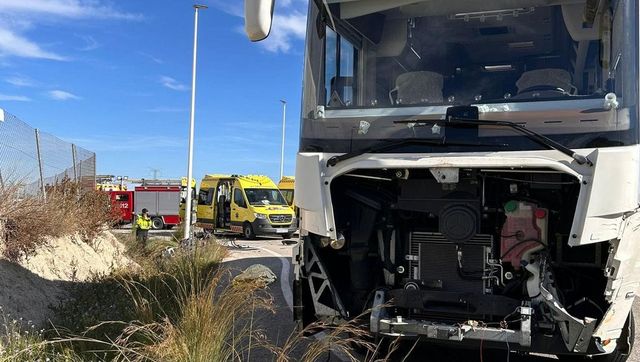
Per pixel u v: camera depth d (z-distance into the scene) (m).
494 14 4.69
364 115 4.65
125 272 8.62
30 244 7.61
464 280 4.41
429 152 4.25
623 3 4.18
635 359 5.36
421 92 4.75
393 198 4.62
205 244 13.16
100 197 12.96
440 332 4.16
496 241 4.38
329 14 5.05
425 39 4.86
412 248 4.60
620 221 3.80
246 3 4.46
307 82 4.92
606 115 4.01
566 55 4.42
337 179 4.63
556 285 4.18
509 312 4.10
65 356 4.69
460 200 4.31
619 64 4.10
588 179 3.84
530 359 5.59
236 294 5.46
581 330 3.93
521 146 4.08
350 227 4.70
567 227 4.12
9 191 7.59
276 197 25.91
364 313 4.36
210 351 4.51
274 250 18.14
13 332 5.02
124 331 4.66
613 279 3.85
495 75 4.61
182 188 35.19
